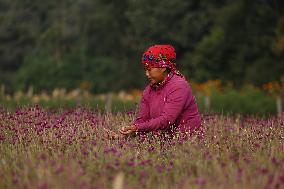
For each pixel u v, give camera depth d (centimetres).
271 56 5619
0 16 11881
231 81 5956
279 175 711
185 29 7331
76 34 10694
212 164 755
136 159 772
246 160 798
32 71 10075
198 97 3722
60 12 11581
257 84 5372
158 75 984
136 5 7906
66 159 810
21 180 704
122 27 9631
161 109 989
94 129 972
